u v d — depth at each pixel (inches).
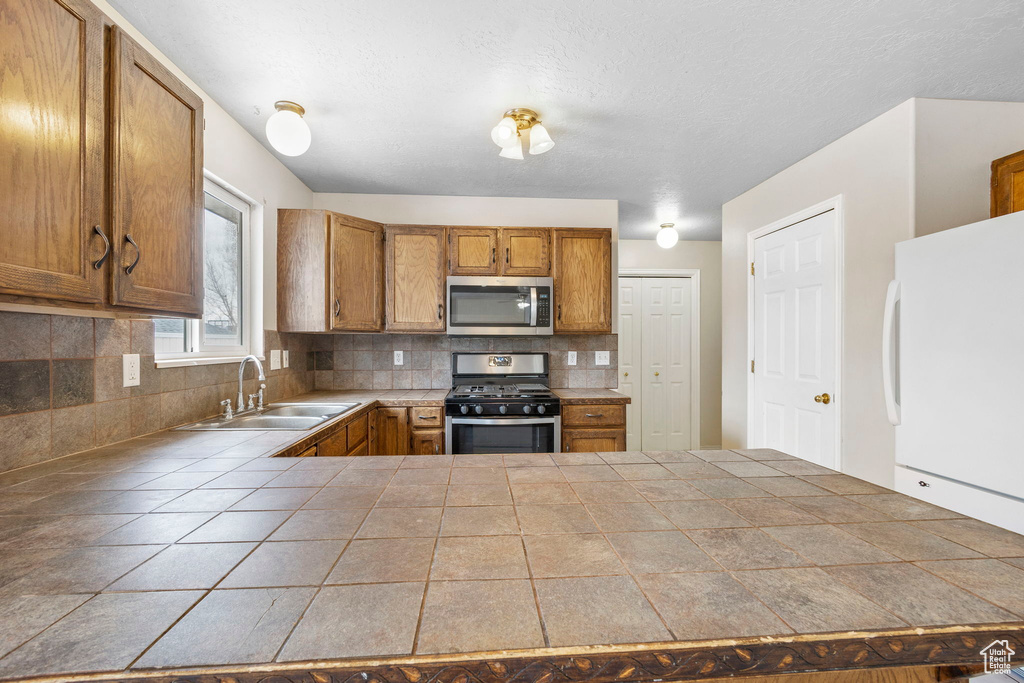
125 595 20.2
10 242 30.6
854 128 83.4
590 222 126.2
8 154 30.5
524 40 58.7
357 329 105.2
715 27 56.2
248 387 86.4
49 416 44.7
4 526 28.2
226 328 83.4
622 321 172.7
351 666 16.0
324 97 72.5
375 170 104.1
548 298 112.9
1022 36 57.8
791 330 101.9
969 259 55.2
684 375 173.5
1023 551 24.5
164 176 46.2
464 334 112.0
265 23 55.6
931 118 73.0
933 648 17.8
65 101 34.7
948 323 57.8
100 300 38.2
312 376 120.0
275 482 37.5
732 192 119.6
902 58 62.7
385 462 43.9
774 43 59.3
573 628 18.0
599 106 75.2
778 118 79.5
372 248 109.4
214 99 73.4
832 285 89.7
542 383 126.0
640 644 17.2
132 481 37.8
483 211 124.0
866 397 82.0
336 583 21.2
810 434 96.0
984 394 53.6
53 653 16.5
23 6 31.4
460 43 59.4
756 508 31.2
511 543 25.5
